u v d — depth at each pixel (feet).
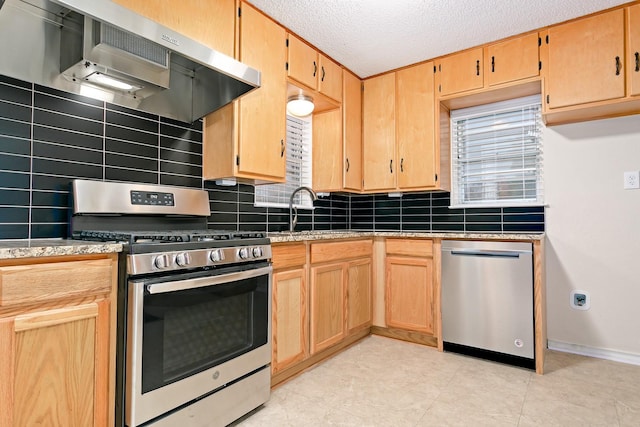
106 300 4.11
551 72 7.78
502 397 6.16
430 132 9.46
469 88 8.87
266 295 6.02
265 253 5.96
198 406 4.83
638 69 6.91
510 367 7.43
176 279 4.59
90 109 5.69
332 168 9.92
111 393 4.14
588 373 7.14
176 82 6.82
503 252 7.57
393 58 9.42
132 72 5.26
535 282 7.24
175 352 4.57
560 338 8.46
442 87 9.29
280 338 6.57
